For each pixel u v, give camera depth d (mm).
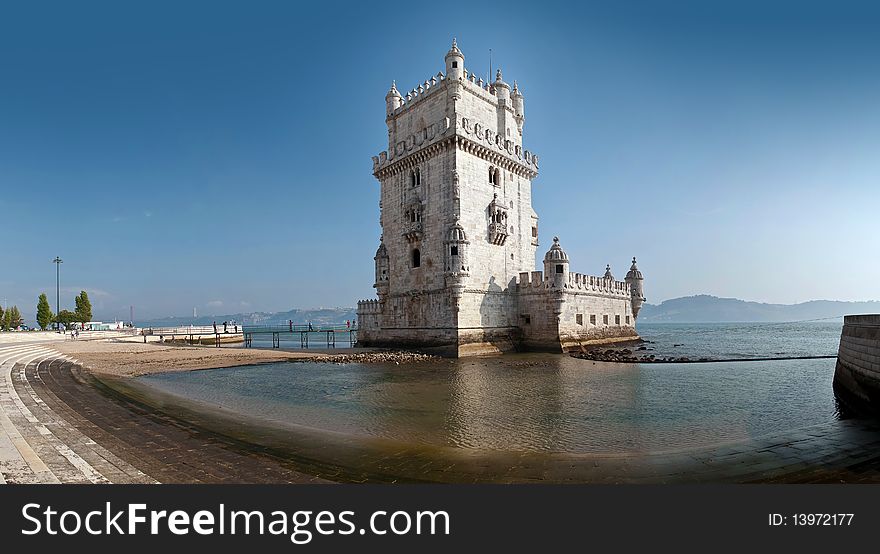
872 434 15531
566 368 37531
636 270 71125
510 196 56406
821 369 36594
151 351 51562
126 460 11688
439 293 49969
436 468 12258
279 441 14938
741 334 139500
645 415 19844
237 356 47000
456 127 49250
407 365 40656
